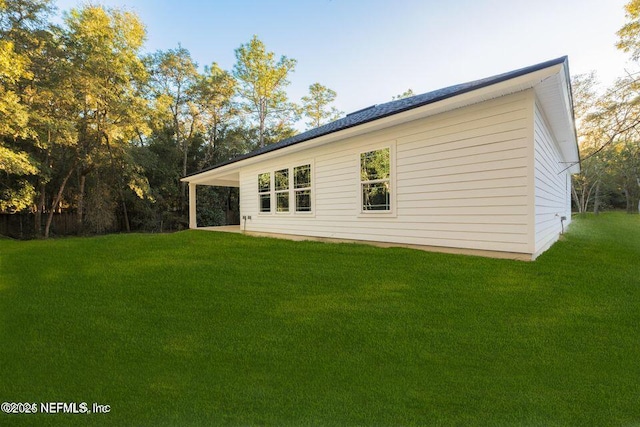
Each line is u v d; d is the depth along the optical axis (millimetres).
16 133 11008
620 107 7000
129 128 15711
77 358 2646
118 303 3949
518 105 4980
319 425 1818
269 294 4199
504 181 5164
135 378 2348
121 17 15711
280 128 28094
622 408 1897
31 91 12414
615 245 7531
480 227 5469
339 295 4086
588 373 2275
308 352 2684
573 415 1849
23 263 6199
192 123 21969
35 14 12773
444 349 2664
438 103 5457
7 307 3844
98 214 17094
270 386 2221
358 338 2908
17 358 2654
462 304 3600
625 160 19922
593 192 31000
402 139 6598
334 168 8195
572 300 3627
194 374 2389
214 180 14938
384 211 7020
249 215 11734
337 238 8172
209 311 3658
